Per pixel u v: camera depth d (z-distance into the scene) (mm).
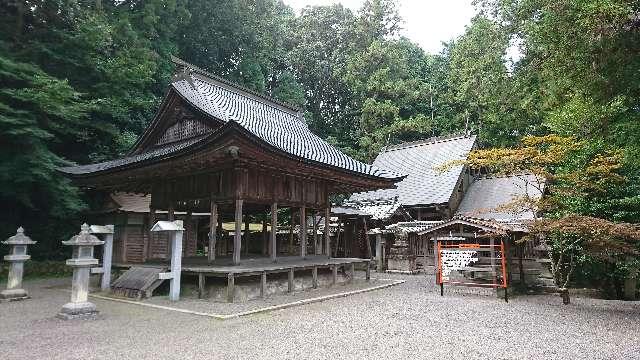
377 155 36062
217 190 12438
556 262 14328
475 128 36719
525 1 20875
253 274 11359
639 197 13109
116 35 21906
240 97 17391
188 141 13852
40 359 5867
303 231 14383
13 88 17250
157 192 14578
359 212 24453
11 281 11211
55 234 19938
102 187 15844
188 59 34344
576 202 14086
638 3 8867
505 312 10102
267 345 6660
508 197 24812
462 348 6688
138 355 6059
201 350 6336
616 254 13031
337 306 10586
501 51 28234
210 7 32594
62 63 20453
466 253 12641
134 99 22953
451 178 26719
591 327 8469
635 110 11320
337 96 47000
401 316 9359
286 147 12859
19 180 16031
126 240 19250
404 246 21891
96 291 12406
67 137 21156
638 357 6305
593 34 9273
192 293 11727
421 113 43031
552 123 15727
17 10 19484
